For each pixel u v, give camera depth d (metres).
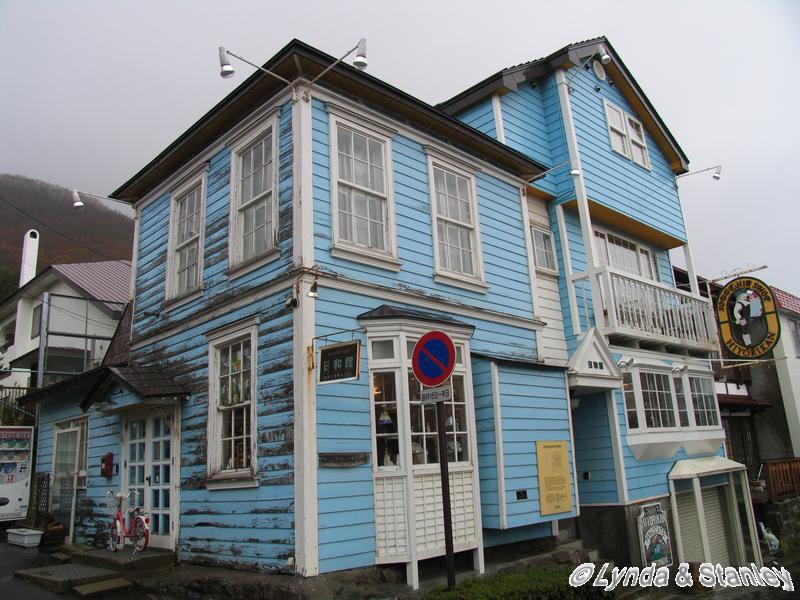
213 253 9.24
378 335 7.72
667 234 14.99
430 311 8.85
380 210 8.73
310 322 7.25
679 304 13.59
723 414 18.22
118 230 35.09
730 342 13.61
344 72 8.27
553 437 9.52
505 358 9.34
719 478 13.74
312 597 6.13
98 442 11.19
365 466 7.25
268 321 7.72
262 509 7.21
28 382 20.72
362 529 7.02
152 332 10.37
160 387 8.97
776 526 15.43
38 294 21.22
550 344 11.62
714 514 13.68
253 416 7.62
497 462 8.48
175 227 10.52
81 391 12.00
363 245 8.28
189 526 8.48
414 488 7.44
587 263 11.86
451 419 8.22
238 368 8.27
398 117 9.35
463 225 9.97
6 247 32.53
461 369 8.46
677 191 16.12
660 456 11.98
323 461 6.85
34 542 11.41
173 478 8.90
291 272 7.39
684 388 13.01
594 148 13.38
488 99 12.29
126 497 10.00
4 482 13.45
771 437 19.39
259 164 8.76
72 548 10.41
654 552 10.95
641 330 11.94
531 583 6.58
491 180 10.88
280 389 7.29
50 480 12.59
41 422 13.78
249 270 8.34
